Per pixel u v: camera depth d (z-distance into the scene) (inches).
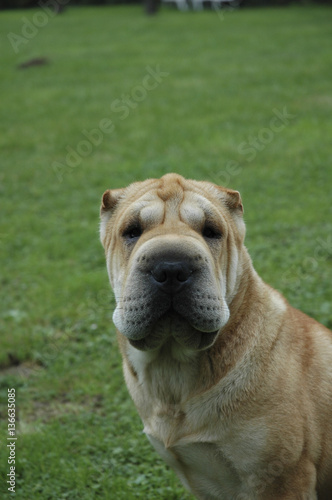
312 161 509.4
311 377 155.6
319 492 161.9
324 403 154.7
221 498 157.4
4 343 287.1
